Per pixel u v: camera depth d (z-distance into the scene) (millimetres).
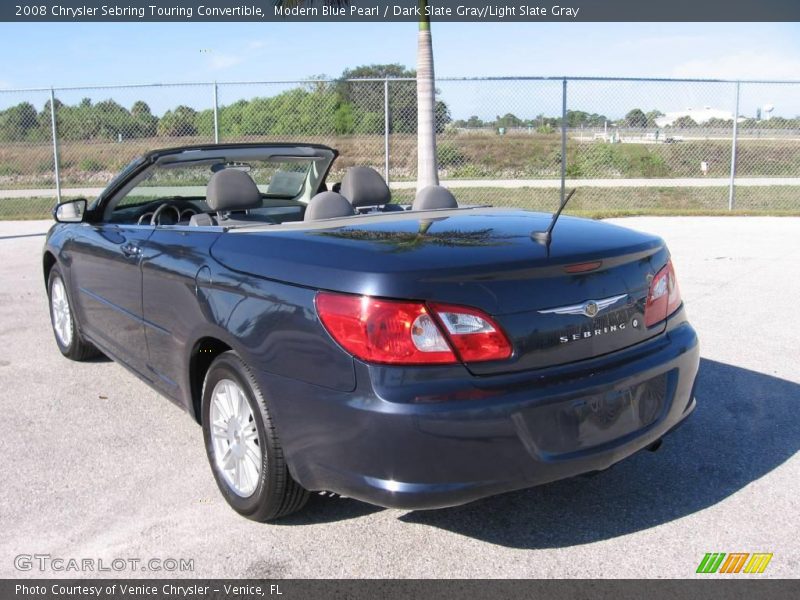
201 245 3451
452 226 3322
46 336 6148
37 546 2994
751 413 4309
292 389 2805
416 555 2928
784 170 20094
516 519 3201
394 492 2570
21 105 15617
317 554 2941
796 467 3627
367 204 4449
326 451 2723
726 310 6609
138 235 4047
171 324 3621
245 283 3061
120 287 4207
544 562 2871
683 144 19047
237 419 3186
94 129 15680
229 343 3111
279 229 3338
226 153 4461
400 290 2574
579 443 2773
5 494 3418
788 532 3059
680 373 3154
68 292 5121
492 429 2582
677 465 3680
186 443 3996
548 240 2955
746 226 12242
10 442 3998
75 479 3572
